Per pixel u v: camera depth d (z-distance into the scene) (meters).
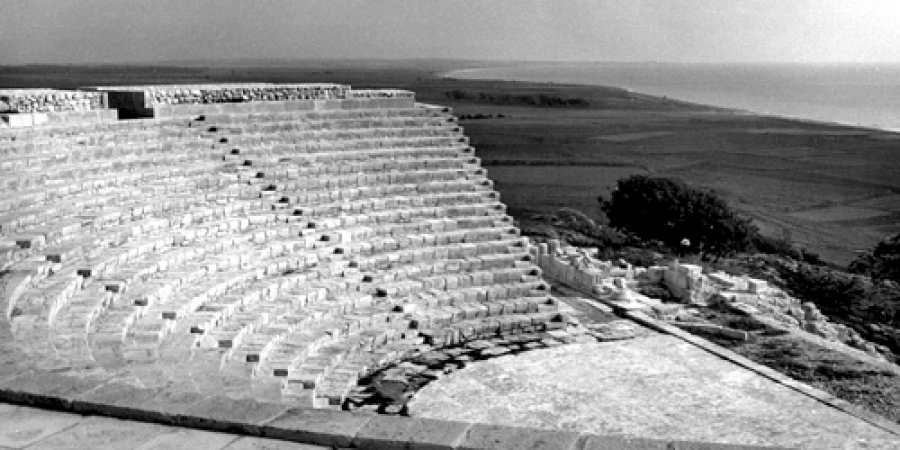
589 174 99.12
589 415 21.72
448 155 34.72
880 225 74.88
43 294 17.91
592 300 33.44
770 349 28.17
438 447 9.21
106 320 18.42
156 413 10.13
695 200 59.22
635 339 28.39
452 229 31.53
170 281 21.80
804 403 22.72
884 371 26.05
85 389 10.75
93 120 29.80
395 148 33.75
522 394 23.14
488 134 142.62
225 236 26.42
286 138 32.25
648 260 48.84
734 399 22.95
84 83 177.25
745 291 36.03
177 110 31.73
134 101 31.19
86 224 22.45
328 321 25.36
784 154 125.44
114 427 9.99
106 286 19.86
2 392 10.66
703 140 141.38
